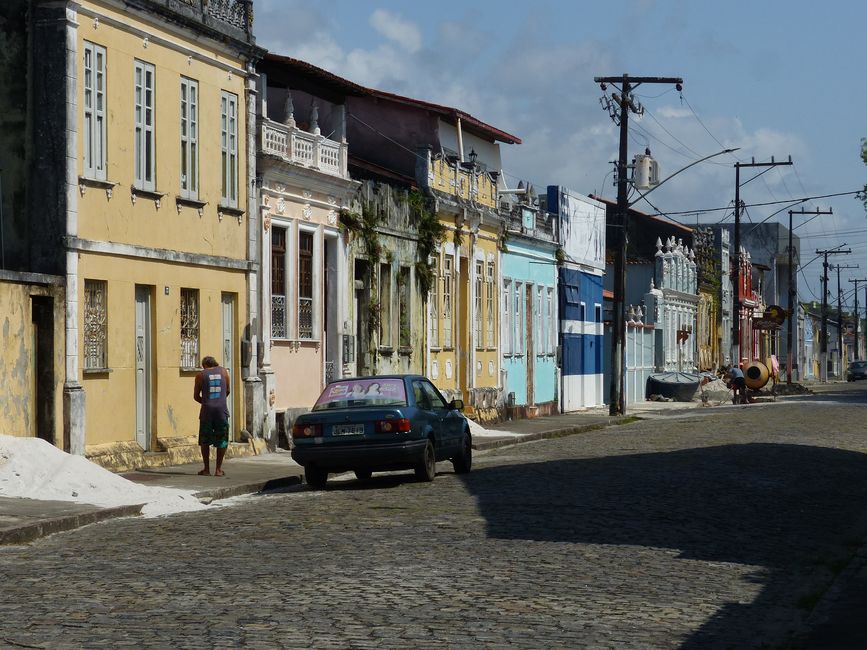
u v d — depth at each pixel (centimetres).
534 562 1371
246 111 3062
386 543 1503
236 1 3005
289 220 3234
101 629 998
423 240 4072
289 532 1611
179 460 2678
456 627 1022
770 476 2464
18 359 2205
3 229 2355
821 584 1315
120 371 2531
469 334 4550
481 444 3534
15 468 1952
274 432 3144
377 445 2252
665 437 3734
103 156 2469
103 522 1769
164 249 2678
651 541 1569
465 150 4922
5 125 2353
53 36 2336
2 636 971
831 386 10850
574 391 5941
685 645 982
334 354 3494
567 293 5841
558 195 5734
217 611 1074
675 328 8144
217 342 2933
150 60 2641
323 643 952
